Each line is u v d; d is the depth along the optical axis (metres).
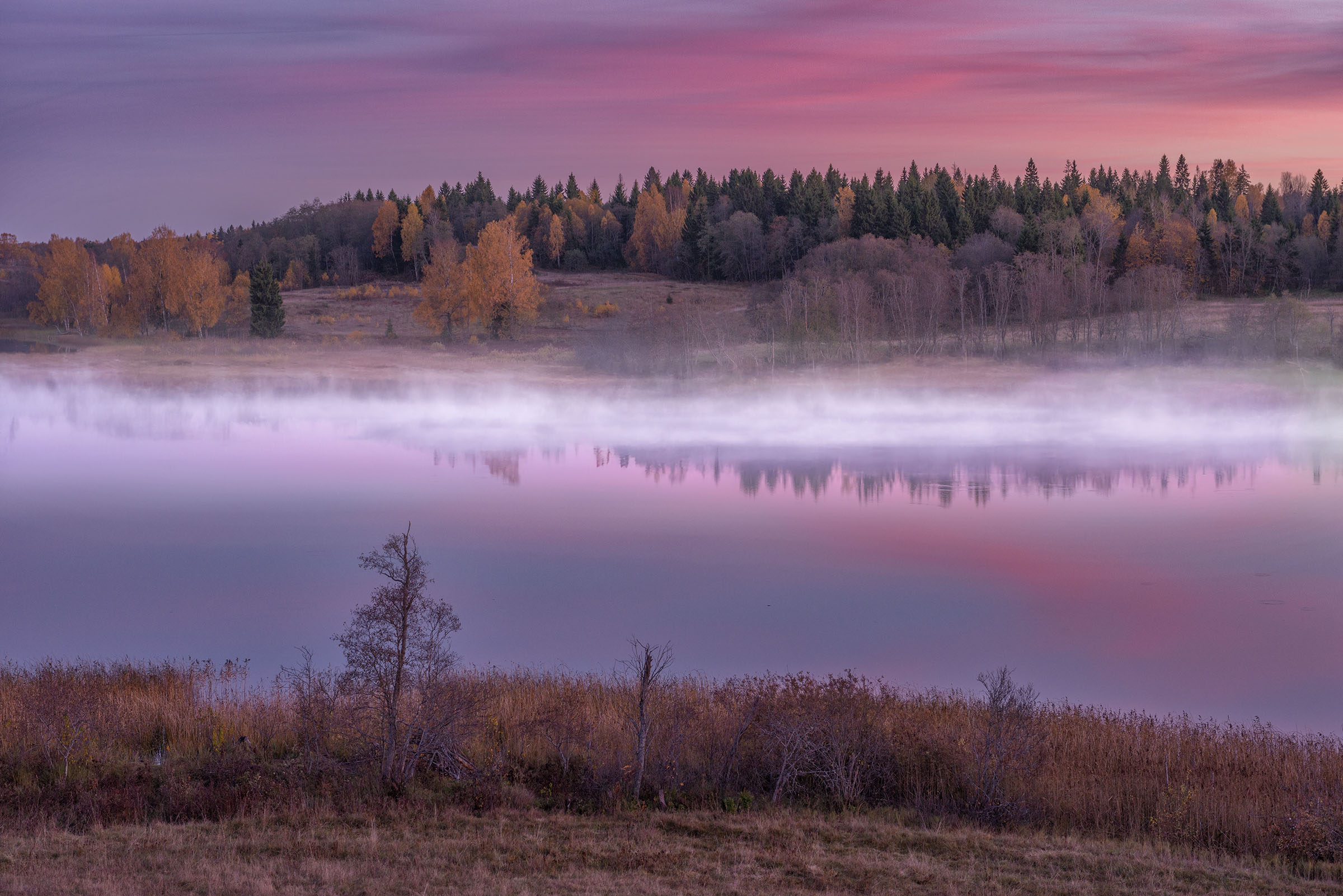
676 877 14.02
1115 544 46.34
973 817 17.19
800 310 123.62
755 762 18.92
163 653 30.73
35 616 35.41
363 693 18.45
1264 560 43.41
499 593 38.72
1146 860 15.16
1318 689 28.27
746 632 33.75
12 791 16.92
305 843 15.01
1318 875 14.85
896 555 44.75
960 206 178.25
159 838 15.16
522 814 16.67
